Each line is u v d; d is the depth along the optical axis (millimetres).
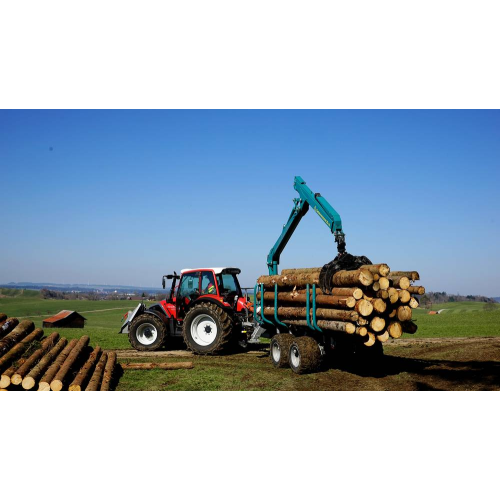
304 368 9117
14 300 97125
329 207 9805
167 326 12992
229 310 12430
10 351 8102
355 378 8797
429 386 8078
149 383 8609
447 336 15953
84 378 7934
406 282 8023
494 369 9219
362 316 7871
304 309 9242
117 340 15148
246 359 11266
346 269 8719
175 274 13234
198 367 10055
